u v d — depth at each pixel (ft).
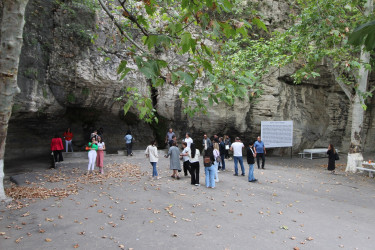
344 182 34.71
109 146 57.72
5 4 20.81
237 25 9.61
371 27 3.31
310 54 39.37
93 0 42.83
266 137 53.42
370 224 19.61
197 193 26.58
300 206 23.50
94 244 15.24
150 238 16.17
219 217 20.11
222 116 55.88
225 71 13.67
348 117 69.10
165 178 33.01
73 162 42.32
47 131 49.90
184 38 8.57
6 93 22.08
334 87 66.23
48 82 40.32
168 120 55.88
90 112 50.90
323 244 15.97
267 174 37.88
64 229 17.20
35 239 15.70
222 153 40.40
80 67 41.63
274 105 57.31
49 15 39.63
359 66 33.99
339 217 20.94
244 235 16.94
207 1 8.71
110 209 21.24
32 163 43.50
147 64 7.62
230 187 29.53
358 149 42.52
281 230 17.94
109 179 31.65
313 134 64.03
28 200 22.98
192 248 14.98
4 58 21.36
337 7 33.78
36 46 38.14
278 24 58.59
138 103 13.80
